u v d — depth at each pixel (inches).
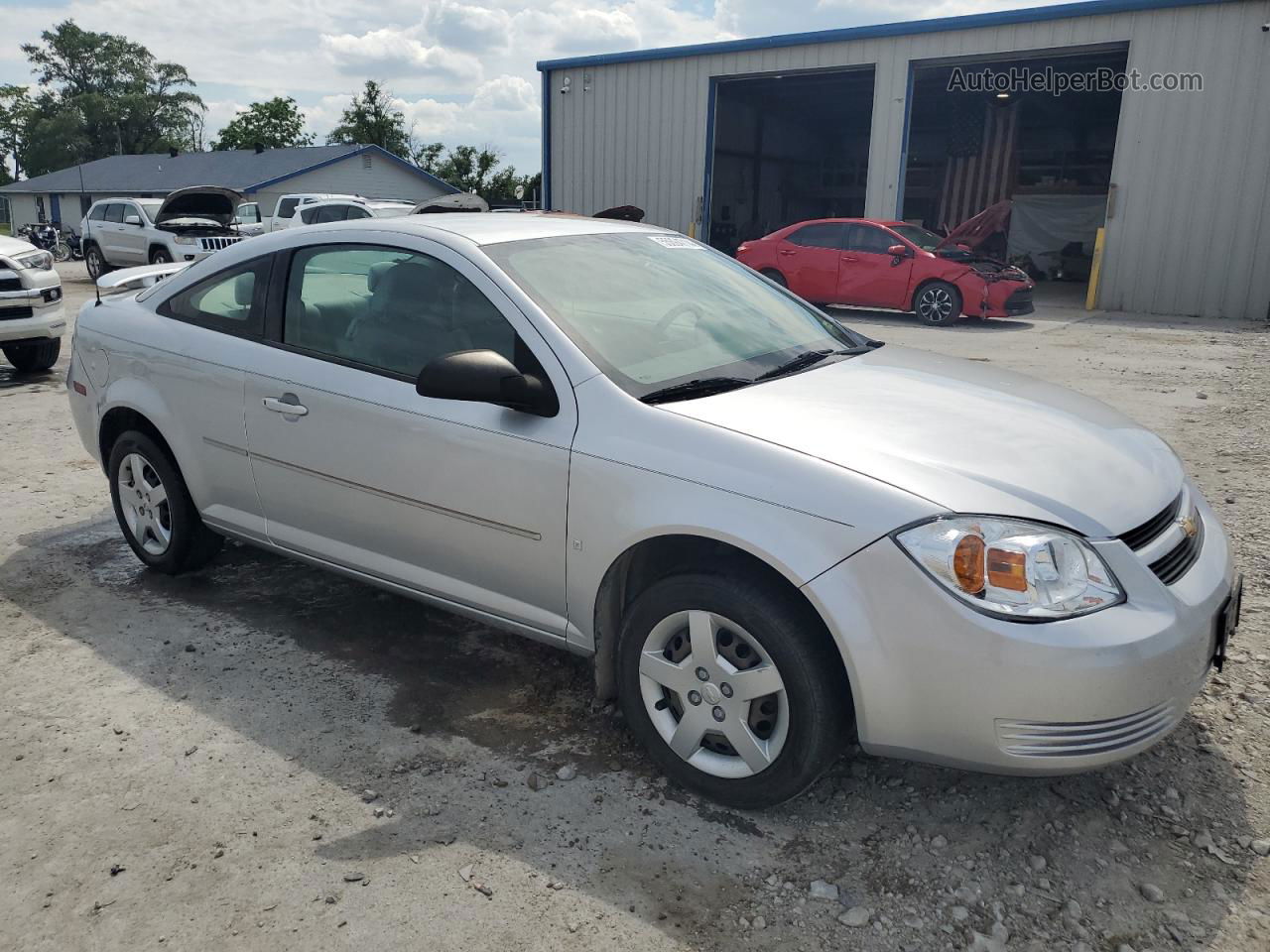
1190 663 92.8
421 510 124.3
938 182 1194.6
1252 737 116.9
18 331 327.0
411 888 93.5
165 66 3558.1
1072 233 1038.4
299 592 163.0
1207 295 640.4
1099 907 90.7
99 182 1859.0
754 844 100.2
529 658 140.1
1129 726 90.0
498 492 115.2
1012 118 1071.6
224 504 151.9
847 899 92.2
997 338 491.5
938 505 91.6
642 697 109.1
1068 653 86.7
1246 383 353.7
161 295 161.0
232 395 143.2
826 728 96.9
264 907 90.9
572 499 108.7
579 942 86.7
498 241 128.8
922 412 110.3
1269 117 605.6
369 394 126.9
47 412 293.7
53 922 89.4
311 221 773.9
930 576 89.6
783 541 94.7
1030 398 122.6
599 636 112.8
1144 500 100.2
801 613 96.8
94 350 166.4
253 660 139.1
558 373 112.3
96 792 108.2
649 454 103.7
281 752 116.2
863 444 100.2
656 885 94.1
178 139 3513.8
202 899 92.0
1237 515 195.0
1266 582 160.4
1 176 3727.9
